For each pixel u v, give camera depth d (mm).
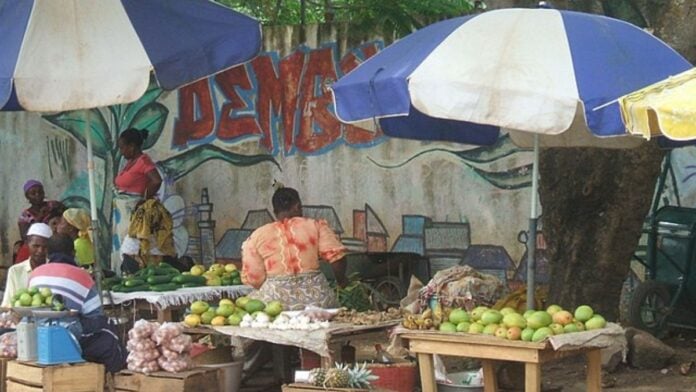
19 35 7332
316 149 12703
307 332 7402
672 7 8875
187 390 7395
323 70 12586
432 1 12188
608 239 9539
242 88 13141
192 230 13477
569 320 7004
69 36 7375
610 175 9438
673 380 8984
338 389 6855
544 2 7383
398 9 12047
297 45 12742
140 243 10945
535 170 7625
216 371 7621
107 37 7406
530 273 7574
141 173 11414
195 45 7578
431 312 7336
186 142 13492
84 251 10078
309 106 12719
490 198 11766
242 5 13594
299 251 8219
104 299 8742
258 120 13055
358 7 12336
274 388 8695
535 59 6633
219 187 13320
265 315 7793
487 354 6914
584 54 6688
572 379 9109
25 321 7473
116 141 13922
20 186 14633
